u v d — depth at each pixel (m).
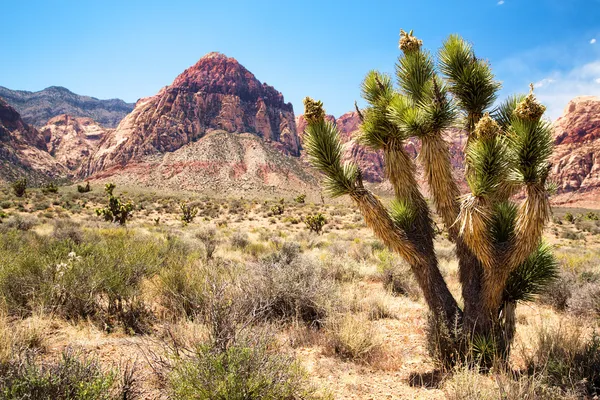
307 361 4.37
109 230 18.53
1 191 62.53
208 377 2.79
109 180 135.62
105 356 4.00
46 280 5.55
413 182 4.70
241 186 129.88
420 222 4.63
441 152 4.20
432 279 4.57
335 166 4.44
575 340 4.29
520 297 4.46
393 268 9.31
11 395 2.55
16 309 5.27
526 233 3.73
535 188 3.64
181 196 92.19
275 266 6.67
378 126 4.61
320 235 30.30
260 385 2.82
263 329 3.83
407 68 4.82
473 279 4.36
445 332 4.33
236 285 5.63
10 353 3.25
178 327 4.64
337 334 4.82
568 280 8.24
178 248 12.02
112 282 5.58
